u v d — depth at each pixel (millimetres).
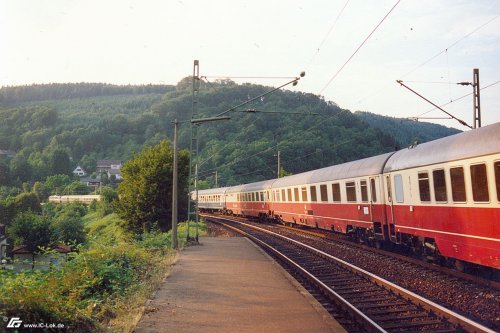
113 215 67000
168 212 37250
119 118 198125
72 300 8000
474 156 10938
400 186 15695
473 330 7223
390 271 13484
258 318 8367
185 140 116062
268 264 15766
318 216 25750
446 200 12453
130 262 14734
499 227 10047
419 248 15164
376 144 82312
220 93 129250
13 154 180250
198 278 12867
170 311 8953
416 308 9078
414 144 15516
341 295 10562
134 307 9297
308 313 8719
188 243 23297
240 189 51094
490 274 12578
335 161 79875
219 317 8453
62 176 135000
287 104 104688
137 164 38969
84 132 193625
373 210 18297
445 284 11148
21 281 7488
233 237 27688
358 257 16781
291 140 84875
